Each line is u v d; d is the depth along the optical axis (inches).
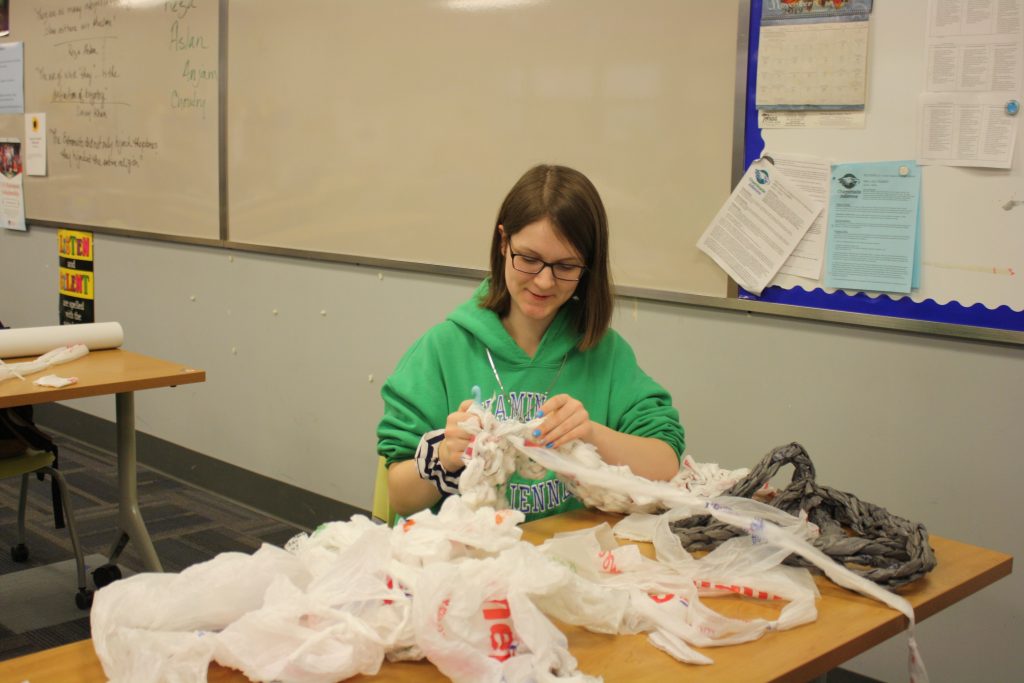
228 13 137.7
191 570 39.8
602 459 58.1
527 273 57.6
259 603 39.2
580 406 55.5
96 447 176.7
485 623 38.1
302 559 43.7
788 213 84.0
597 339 63.7
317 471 135.1
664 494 51.9
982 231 74.5
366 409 126.3
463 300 111.7
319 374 132.5
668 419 64.3
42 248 186.7
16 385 91.7
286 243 134.0
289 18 128.0
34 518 134.7
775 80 83.0
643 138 93.0
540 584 39.2
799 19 81.3
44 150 181.2
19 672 36.0
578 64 97.4
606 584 45.1
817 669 40.0
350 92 121.4
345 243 125.2
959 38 73.8
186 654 35.5
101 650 36.0
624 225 95.7
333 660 36.0
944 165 75.7
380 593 39.4
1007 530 76.0
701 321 91.9
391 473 58.8
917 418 79.8
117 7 158.7
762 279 86.1
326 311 129.9
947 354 77.7
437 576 38.0
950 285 76.6
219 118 141.6
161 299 159.5
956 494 78.4
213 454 153.1
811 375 85.4
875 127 78.7
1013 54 71.6
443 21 109.5
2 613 104.4
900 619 44.4
